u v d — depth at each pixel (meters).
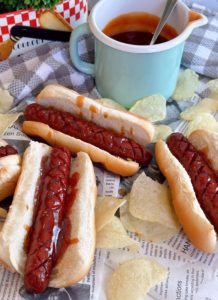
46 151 0.40
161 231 0.38
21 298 0.34
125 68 0.44
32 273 0.33
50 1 0.47
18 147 0.43
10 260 0.34
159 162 0.41
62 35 0.51
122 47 0.42
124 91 0.46
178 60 0.45
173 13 0.46
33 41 0.50
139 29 0.48
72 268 0.34
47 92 0.43
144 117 0.45
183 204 0.37
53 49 0.49
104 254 0.37
